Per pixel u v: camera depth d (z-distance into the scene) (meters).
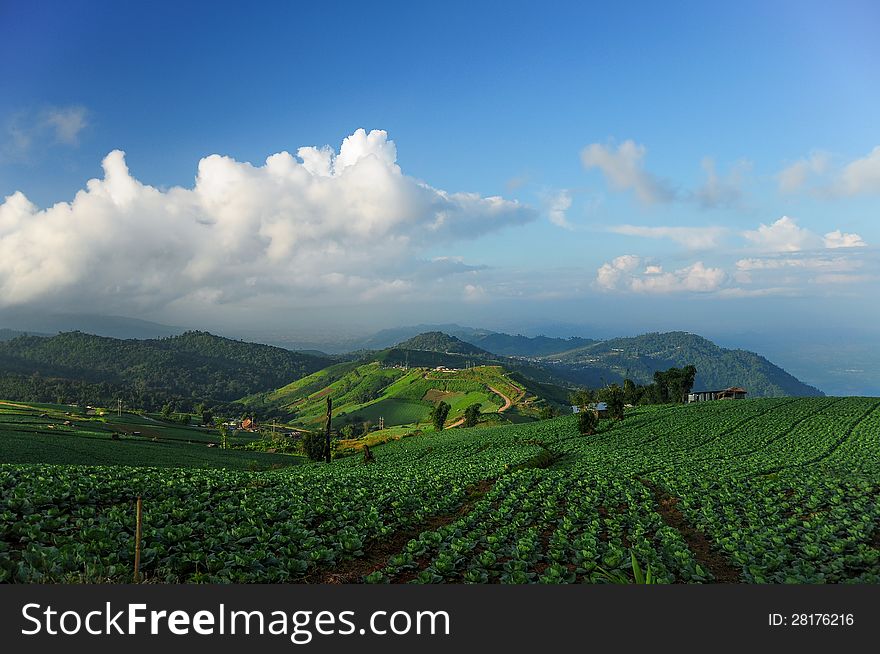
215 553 15.95
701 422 80.12
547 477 34.88
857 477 34.78
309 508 22.33
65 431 95.94
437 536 18.50
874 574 15.74
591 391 131.62
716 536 19.98
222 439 119.56
